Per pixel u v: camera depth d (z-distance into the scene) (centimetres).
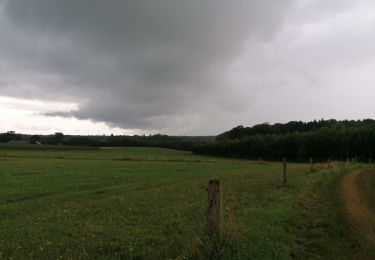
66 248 1080
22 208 1950
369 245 1161
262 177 3353
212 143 16438
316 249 1134
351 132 11556
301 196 2080
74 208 1856
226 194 2161
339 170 4319
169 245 1080
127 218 1540
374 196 2230
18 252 1055
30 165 5391
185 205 1814
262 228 1288
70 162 6400
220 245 968
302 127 18412
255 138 14388
